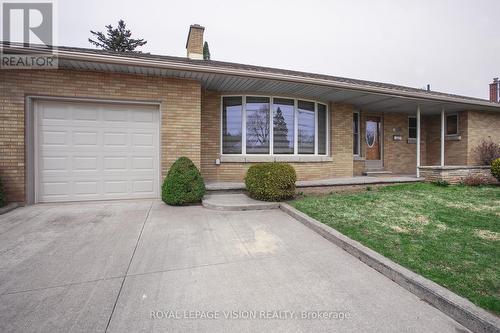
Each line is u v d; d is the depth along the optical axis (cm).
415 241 374
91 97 621
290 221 504
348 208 565
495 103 1022
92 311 222
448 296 229
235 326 206
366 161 1098
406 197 684
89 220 491
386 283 276
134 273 292
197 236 415
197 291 257
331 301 242
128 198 673
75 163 636
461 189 807
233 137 822
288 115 851
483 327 196
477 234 404
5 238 393
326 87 752
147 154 681
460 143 1081
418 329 204
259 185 625
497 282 259
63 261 319
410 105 984
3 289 255
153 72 638
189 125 686
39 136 612
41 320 209
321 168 898
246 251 359
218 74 642
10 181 581
